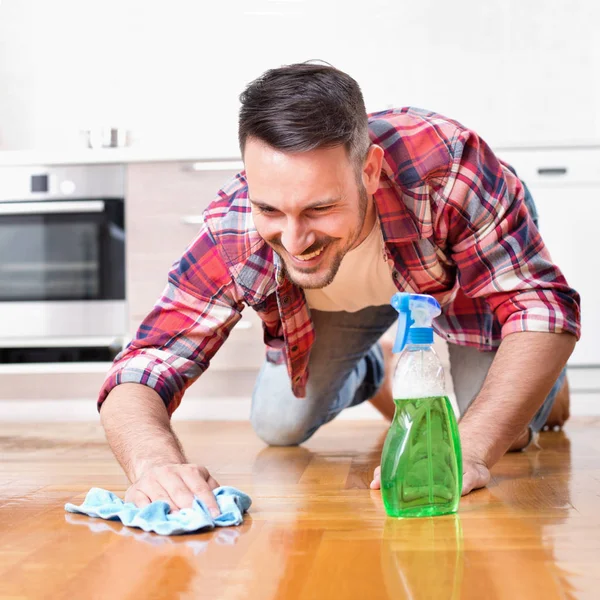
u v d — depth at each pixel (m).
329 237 1.18
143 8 3.95
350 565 0.90
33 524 1.16
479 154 1.44
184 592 0.81
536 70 3.83
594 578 0.83
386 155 1.42
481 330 1.84
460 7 3.84
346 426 2.77
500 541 0.99
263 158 1.13
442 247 1.50
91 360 3.35
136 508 1.16
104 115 3.96
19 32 3.98
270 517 1.17
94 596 0.81
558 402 2.38
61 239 3.36
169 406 1.43
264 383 2.17
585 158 3.35
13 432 2.76
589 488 1.38
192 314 1.48
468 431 1.33
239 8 3.92
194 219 3.28
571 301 1.40
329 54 3.90
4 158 3.36
